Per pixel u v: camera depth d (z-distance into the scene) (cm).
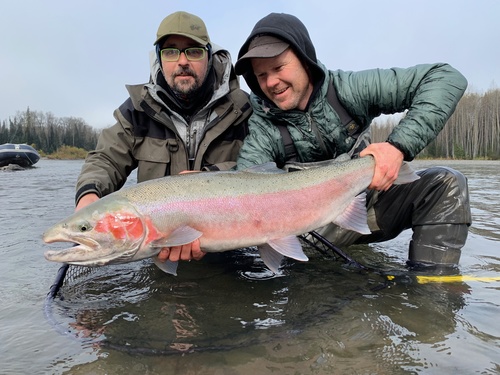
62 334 68
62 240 82
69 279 96
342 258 110
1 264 110
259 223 92
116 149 124
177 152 127
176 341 65
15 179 465
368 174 100
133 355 61
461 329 67
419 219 105
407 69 108
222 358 60
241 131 129
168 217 86
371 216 116
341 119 111
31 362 59
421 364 57
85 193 106
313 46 107
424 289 87
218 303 81
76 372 57
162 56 119
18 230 155
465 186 103
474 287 87
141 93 124
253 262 111
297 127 112
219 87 125
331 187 98
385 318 72
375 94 108
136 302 82
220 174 93
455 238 101
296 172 98
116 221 83
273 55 99
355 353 60
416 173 108
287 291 88
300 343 64
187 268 106
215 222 89
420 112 100
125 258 86
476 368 56
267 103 112
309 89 109
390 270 100
